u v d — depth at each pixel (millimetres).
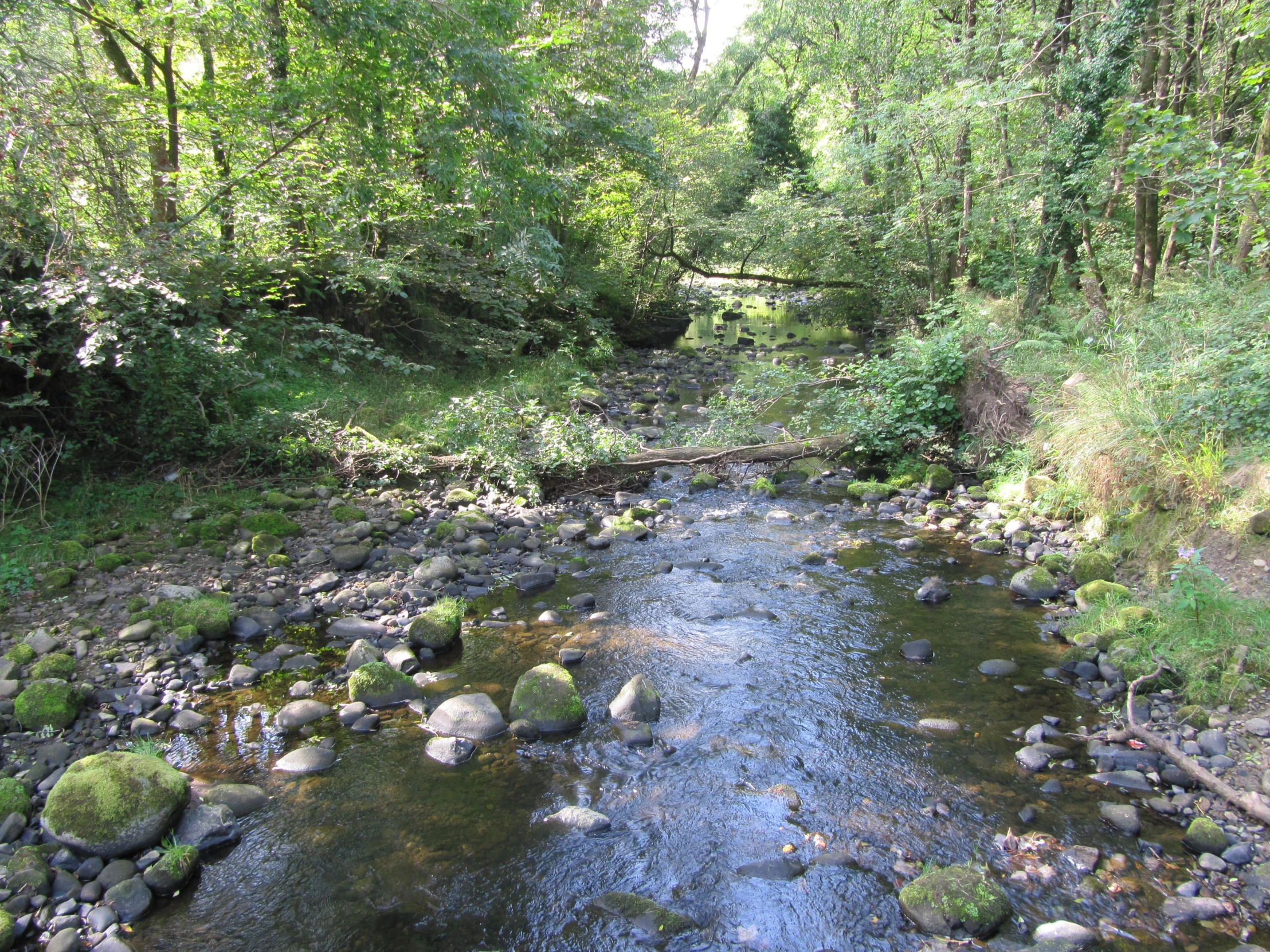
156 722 4617
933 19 14711
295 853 3732
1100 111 10703
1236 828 3771
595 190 16438
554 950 3213
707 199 22531
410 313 13352
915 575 6973
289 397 9773
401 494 8672
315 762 4332
